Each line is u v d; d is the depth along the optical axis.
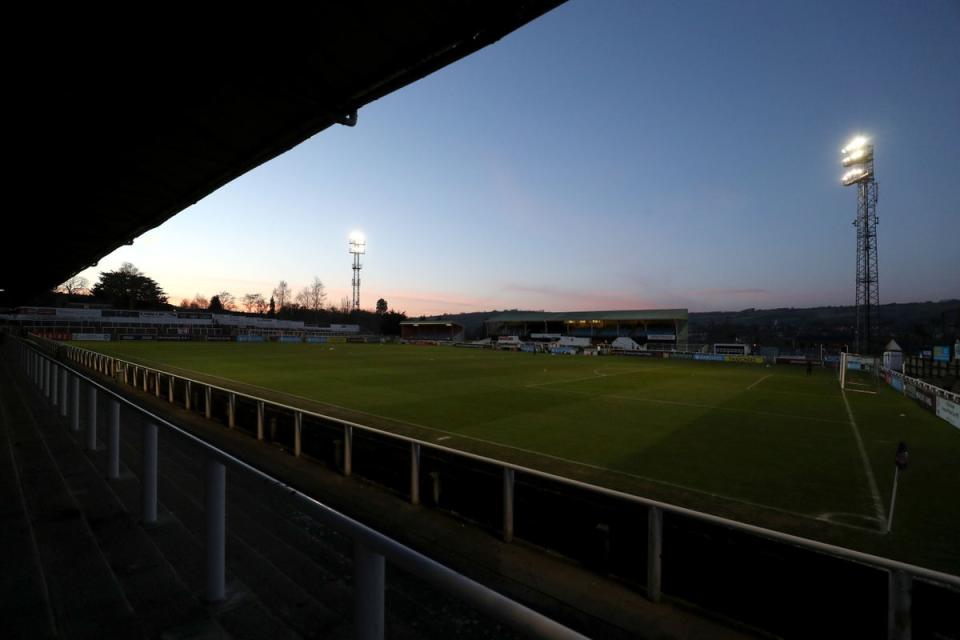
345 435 7.57
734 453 10.12
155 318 70.31
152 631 2.11
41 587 2.45
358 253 84.69
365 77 5.26
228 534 3.67
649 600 4.09
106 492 3.98
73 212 10.22
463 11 4.18
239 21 4.36
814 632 3.44
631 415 14.52
